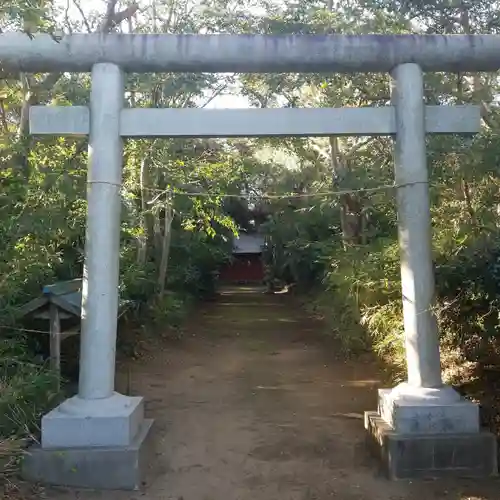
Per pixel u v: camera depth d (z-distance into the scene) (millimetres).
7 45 5434
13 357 6109
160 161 12000
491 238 6500
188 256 18781
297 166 16188
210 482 5109
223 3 9531
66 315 6684
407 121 5578
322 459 5641
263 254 30234
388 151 10133
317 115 5602
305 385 8703
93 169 5410
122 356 10641
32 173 7508
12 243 6359
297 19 8617
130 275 11180
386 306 8844
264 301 23328
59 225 7422
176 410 7426
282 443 6121
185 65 5590
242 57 5578
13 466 4750
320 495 4809
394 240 9750
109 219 5387
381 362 9109
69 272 9203
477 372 6754
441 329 7277
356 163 12406
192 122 5527
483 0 7145
